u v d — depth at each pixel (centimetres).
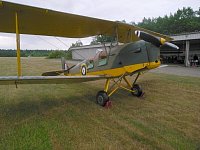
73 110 464
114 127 367
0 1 337
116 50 533
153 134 338
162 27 5500
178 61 2278
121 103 528
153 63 481
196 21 5125
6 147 290
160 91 674
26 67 1536
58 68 1459
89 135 333
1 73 1118
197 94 631
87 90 686
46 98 570
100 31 570
